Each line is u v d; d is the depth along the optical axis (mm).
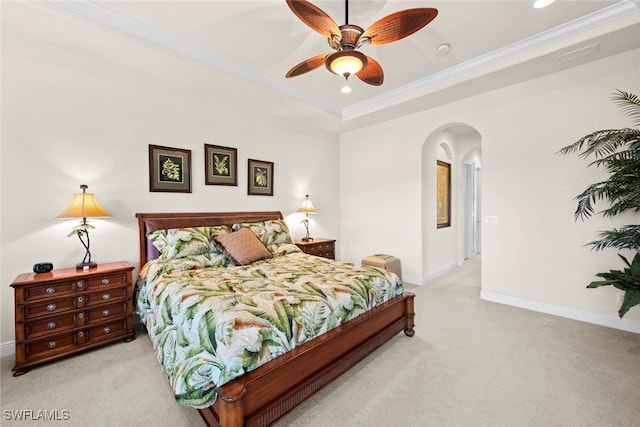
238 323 1433
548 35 2527
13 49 2268
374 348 2098
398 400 1726
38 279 2084
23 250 2320
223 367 1303
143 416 1594
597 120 2748
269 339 1475
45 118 2410
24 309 2018
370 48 2744
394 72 3240
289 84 3475
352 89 3652
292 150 4492
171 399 1739
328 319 1797
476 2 2125
